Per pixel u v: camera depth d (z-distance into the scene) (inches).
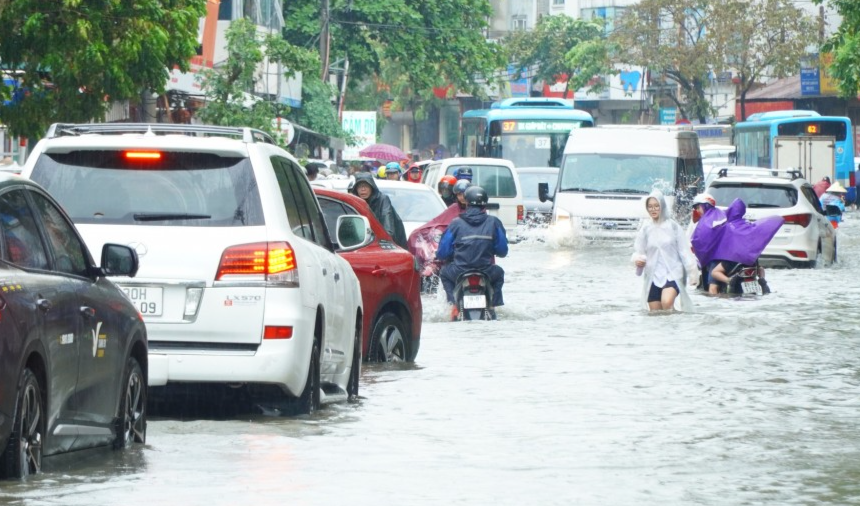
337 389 927.7
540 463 686.5
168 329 797.9
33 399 596.1
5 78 2156.7
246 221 809.5
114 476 628.4
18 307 574.2
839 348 1246.9
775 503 589.6
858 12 3179.1
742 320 1485.0
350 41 5196.9
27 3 1817.2
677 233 1604.3
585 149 2999.5
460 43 5251.0
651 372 1084.5
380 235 1141.7
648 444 751.1
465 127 4419.3
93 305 664.4
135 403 730.8
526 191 3481.8
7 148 2674.7
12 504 552.7
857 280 2126.0
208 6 3415.4
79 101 1932.8
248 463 673.6
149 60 1929.1
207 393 828.6
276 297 802.8
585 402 922.1
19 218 621.6
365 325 1077.8
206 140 816.3
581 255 2650.1
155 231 804.0
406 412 874.1
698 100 6889.8
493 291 1549.0
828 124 4906.5
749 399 938.1
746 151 5300.2
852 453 724.7
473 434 784.3
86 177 816.3
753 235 1867.6
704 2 6697.8
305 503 575.2
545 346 1274.6
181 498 579.8
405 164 5123.0
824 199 3659.0
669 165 2977.4
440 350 1243.2
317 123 4672.7
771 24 6638.8
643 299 1625.2
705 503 587.2
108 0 1857.8
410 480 633.6
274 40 3051.2
